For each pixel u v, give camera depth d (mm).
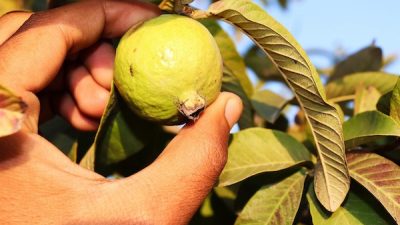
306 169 245
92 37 257
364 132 221
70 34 243
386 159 220
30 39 231
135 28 219
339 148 210
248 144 244
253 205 233
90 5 254
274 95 314
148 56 208
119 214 188
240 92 270
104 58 276
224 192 296
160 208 192
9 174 193
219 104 220
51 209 187
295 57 209
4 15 265
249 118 277
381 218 214
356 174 219
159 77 207
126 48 215
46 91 289
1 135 163
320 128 216
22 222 184
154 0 243
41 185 193
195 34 210
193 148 203
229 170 238
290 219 226
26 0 417
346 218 216
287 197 233
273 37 209
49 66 232
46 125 309
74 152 271
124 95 221
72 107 289
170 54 206
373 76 292
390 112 223
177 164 199
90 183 195
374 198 220
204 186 201
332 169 217
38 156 201
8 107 164
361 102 266
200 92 211
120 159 272
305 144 263
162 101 211
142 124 264
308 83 210
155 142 301
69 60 278
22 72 225
